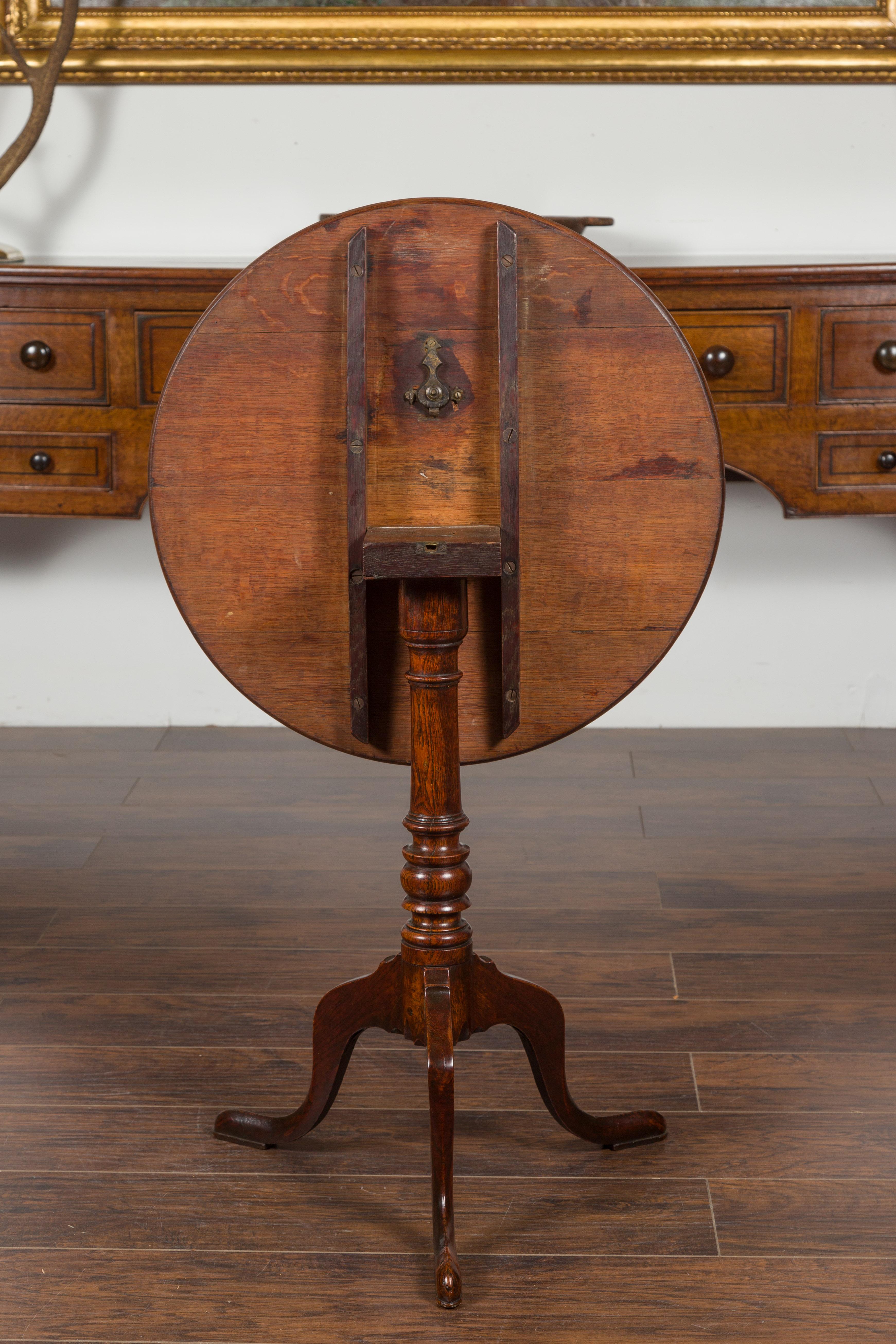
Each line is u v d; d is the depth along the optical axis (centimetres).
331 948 208
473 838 251
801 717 315
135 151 293
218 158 293
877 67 284
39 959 205
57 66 265
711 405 135
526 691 142
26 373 233
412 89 289
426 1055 181
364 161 293
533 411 135
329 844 249
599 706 142
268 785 280
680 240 296
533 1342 128
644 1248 141
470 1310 132
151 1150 158
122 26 286
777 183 292
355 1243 142
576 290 132
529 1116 166
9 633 314
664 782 280
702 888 229
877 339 228
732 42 283
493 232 130
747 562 308
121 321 230
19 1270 138
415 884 143
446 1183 137
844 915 218
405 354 132
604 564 138
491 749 146
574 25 284
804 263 227
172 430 136
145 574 310
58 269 228
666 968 201
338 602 140
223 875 235
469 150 292
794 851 244
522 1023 149
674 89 288
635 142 291
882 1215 145
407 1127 164
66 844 249
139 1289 135
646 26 283
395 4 284
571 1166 155
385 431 133
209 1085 172
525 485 136
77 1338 128
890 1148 157
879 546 305
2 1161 156
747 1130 161
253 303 133
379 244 130
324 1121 165
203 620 140
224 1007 191
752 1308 132
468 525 135
